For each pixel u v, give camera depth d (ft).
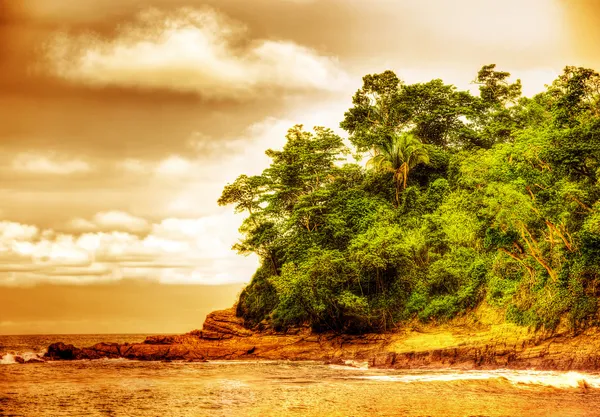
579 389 89.45
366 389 94.17
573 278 123.34
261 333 198.39
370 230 181.98
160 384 107.45
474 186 168.76
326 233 198.18
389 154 210.79
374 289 180.96
